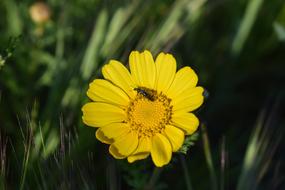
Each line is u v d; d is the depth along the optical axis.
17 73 0.36
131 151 0.26
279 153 0.36
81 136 0.32
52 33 0.36
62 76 0.35
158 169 0.29
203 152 0.35
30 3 0.38
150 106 0.27
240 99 0.39
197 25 0.40
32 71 0.36
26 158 0.28
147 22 0.39
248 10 0.39
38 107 0.35
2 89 0.35
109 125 0.27
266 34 0.41
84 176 0.28
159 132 0.27
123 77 0.27
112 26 0.35
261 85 0.40
